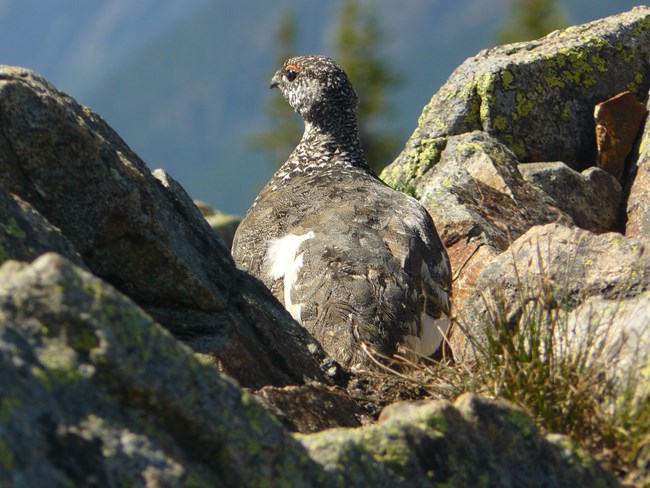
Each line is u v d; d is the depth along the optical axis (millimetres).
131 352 5023
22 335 4805
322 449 5711
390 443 5953
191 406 5082
